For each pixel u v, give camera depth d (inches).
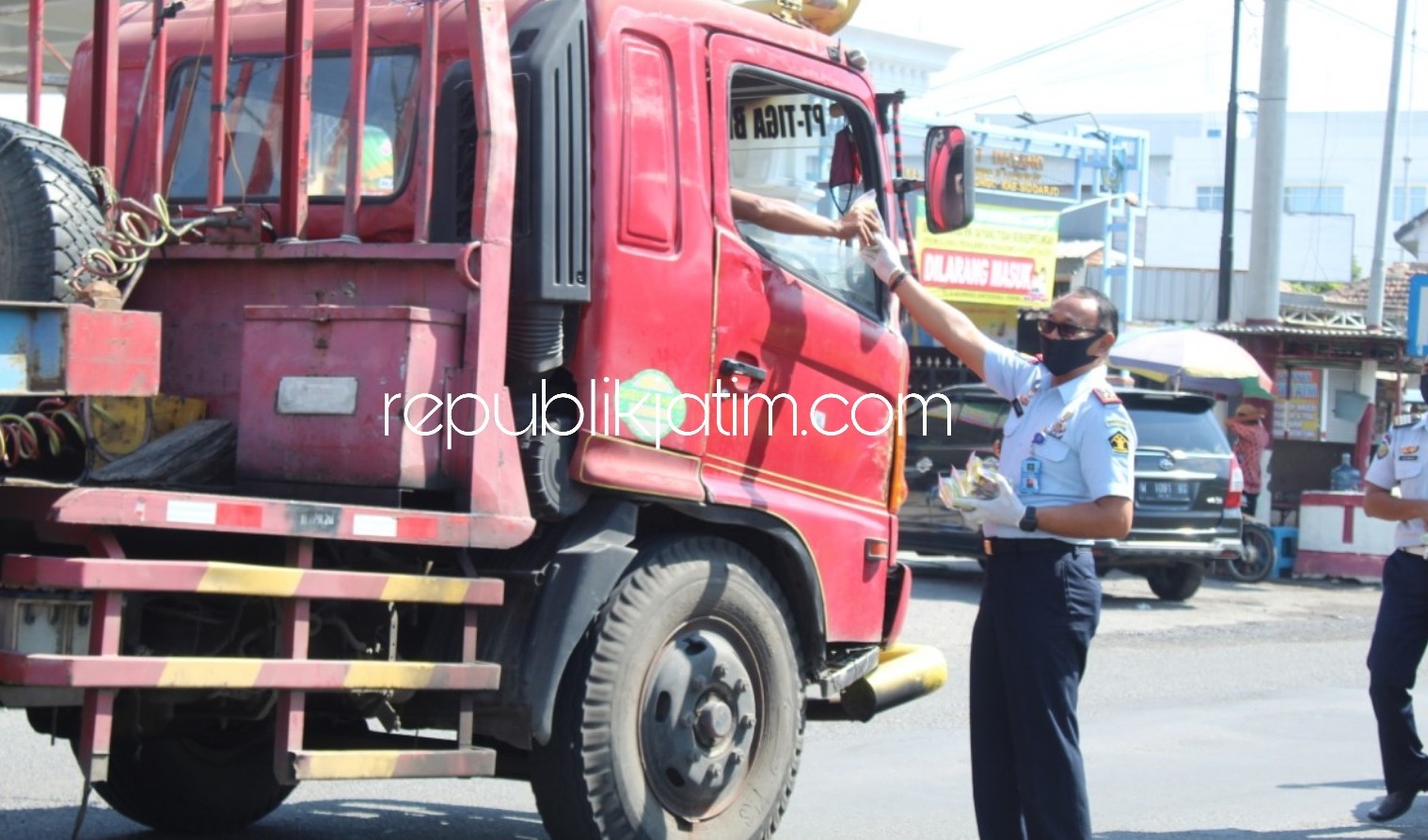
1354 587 735.1
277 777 178.1
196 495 163.8
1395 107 951.6
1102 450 202.8
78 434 191.9
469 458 187.5
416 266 192.9
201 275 206.8
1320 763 340.5
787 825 269.9
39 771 293.6
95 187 191.2
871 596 252.8
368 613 193.3
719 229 224.4
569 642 199.6
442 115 202.1
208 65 233.6
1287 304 1305.4
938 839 262.4
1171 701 420.2
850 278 251.6
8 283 179.0
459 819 271.3
